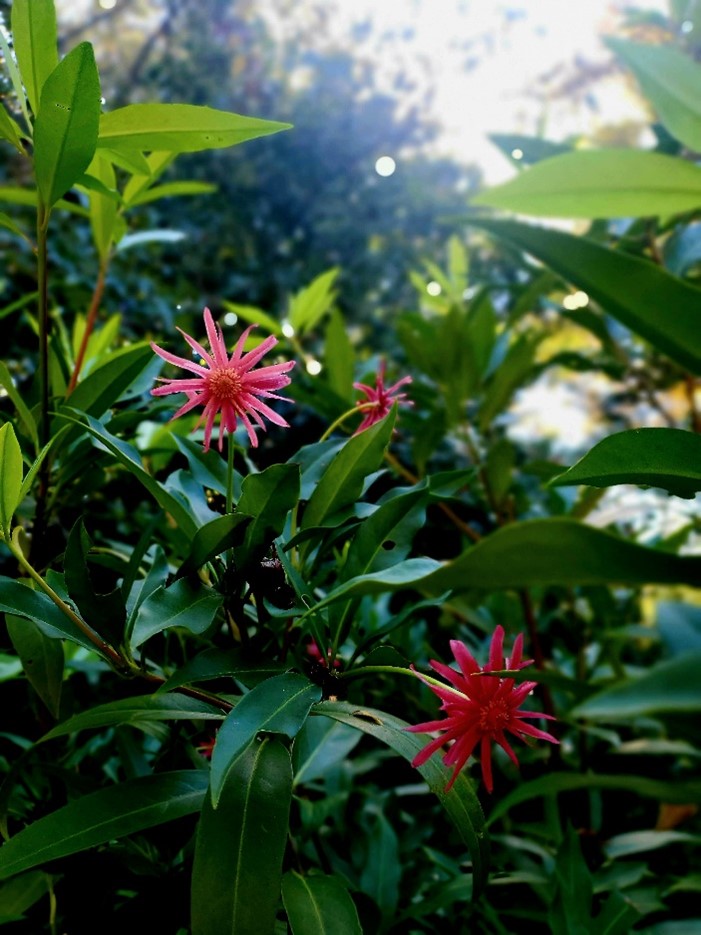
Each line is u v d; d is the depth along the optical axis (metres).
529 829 0.52
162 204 1.54
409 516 0.37
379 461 0.35
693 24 0.52
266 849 0.28
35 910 0.38
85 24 1.66
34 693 0.42
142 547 0.32
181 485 0.38
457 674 0.29
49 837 0.28
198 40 1.87
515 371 0.65
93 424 0.33
